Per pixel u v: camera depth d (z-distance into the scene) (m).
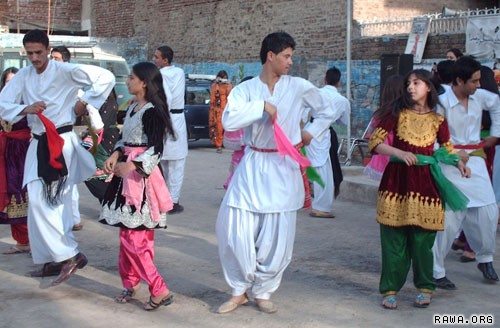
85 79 6.08
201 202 10.18
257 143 5.26
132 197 5.24
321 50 17.91
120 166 5.16
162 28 24.95
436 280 6.06
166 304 5.46
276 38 5.14
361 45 16.41
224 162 14.77
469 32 13.63
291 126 5.27
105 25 28.58
